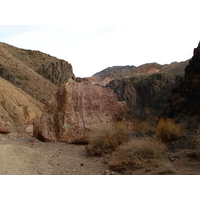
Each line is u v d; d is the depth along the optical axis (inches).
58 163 356.5
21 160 373.4
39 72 3858.3
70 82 631.2
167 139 410.6
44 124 584.4
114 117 590.9
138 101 4618.6
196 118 564.1
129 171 292.0
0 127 1063.0
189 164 283.0
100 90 627.8
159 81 4512.8
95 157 390.6
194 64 770.8
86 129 546.9
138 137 483.8
